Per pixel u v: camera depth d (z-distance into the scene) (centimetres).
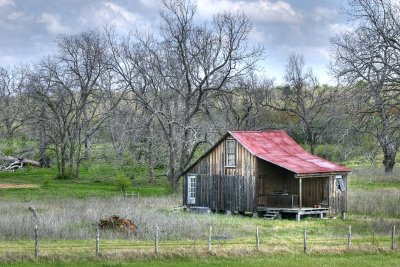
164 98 8512
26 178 9338
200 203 6153
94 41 10475
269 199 5816
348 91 4794
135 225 4275
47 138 10419
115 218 4338
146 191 7919
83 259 3275
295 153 6159
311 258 3472
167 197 7006
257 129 9750
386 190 6994
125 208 5466
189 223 4456
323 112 9706
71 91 10056
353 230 4738
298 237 4200
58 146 10738
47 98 9850
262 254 3538
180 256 3403
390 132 4734
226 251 3509
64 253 3338
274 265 3262
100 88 10119
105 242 3738
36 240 3294
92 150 11125
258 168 5794
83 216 4797
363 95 4709
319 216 5731
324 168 5759
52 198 6744
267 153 5878
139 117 9312
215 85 8194
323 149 9350
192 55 7938
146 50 8294
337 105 4856
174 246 3638
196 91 8062
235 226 4756
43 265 3147
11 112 12456
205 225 4675
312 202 6019
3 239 3800
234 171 5925
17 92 12350
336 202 5816
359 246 3759
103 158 10231
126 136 8906
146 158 9312
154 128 8781
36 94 10112
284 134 6450
